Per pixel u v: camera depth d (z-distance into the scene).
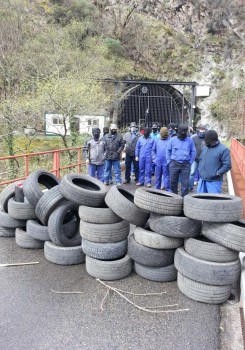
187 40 47.19
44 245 4.78
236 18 46.88
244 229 3.53
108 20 45.28
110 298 3.70
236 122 39.91
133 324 3.22
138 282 4.09
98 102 21.86
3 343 2.91
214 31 47.12
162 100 39.25
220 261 3.62
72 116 19.02
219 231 3.63
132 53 44.25
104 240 4.20
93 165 9.38
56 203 4.57
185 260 3.71
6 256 4.82
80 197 4.30
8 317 3.30
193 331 3.13
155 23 47.84
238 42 45.22
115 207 4.14
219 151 5.48
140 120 37.56
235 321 3.34
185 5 49.06
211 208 3.60
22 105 18.81
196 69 44.38
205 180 5.70
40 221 5.20
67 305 3.53
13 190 5.55
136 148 10.37
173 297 3.75
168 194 4.46
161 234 3.94
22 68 24.38
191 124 39.47
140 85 36.31
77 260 4.55
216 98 42.38
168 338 3.02
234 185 10.84
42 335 3.03
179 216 4.00
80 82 20.17
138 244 4.13
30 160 18.22
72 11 42.91
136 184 10.92
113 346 2.90
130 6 47.06
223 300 3.64
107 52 39.00
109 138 9.98
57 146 20.02
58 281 4.07
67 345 2.90
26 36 31.86
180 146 6.83
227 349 2.91
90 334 3.06
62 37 32.19
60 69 24.44
